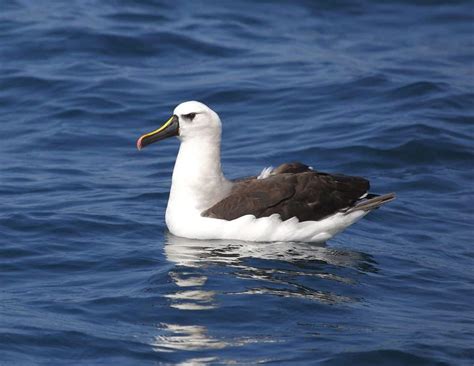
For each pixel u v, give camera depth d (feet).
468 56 83.35
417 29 89.66
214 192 52.26
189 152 52.47
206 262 48.26
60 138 66.90
